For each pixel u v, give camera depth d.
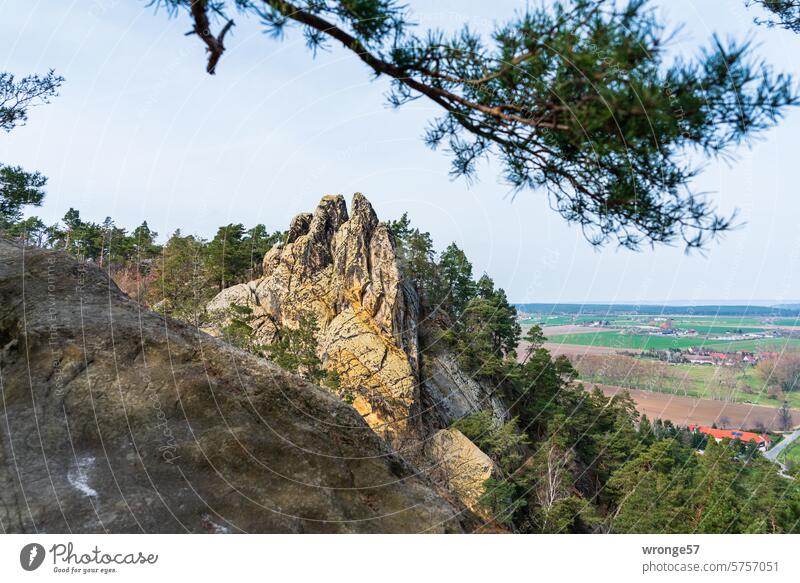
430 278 49.19
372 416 34.88
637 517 27.36
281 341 35.88
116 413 3.96
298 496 3.45
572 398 44.25
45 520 3.02
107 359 4.48
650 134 2.37
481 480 27.97
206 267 39.94
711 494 24.53
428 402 37.88
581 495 32.44
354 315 39.22
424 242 49.03
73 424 3.85
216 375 4.53
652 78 2.29
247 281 46.16
